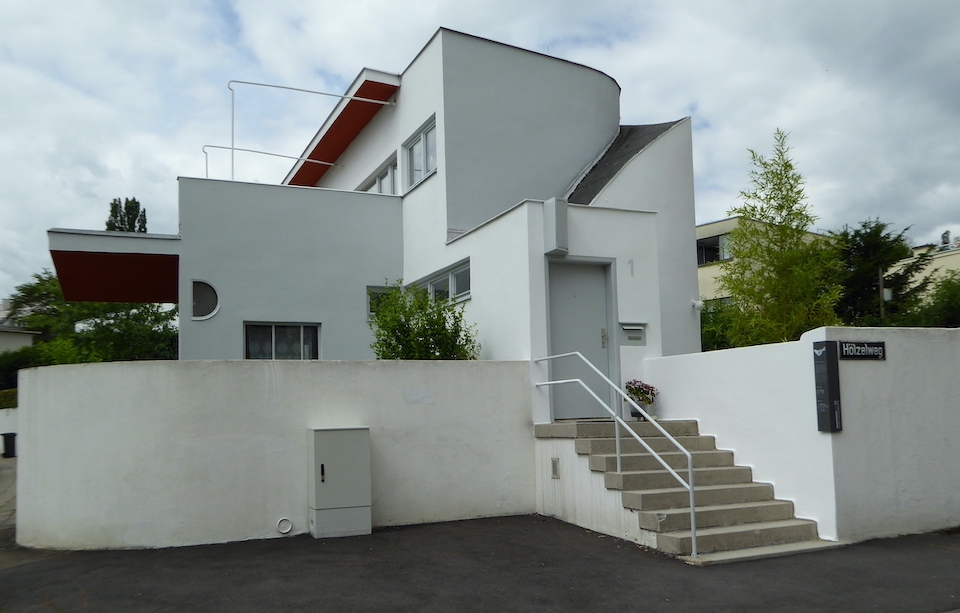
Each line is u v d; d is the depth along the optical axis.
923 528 8.48
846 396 8.13
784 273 13.46
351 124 16.70
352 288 13.50
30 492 8.81
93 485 8.27
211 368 8.39
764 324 13.31
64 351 26.84
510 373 9.80
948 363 9.05
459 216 12.72
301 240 13.18
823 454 8.04
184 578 6.79
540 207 10.20
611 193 13.77
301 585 6.51
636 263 10.90
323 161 19.30
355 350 13.38
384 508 8.98
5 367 35.81
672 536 7.42
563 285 10.47
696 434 9.72
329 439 8.45
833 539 7.89
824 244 14.14
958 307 19.61
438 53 13.14
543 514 9.61
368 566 7.11
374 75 14.49
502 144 13.48
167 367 8.30
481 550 7.71
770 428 8.70
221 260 12.59
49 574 7.16
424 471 9.21
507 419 9.72
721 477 8.67
